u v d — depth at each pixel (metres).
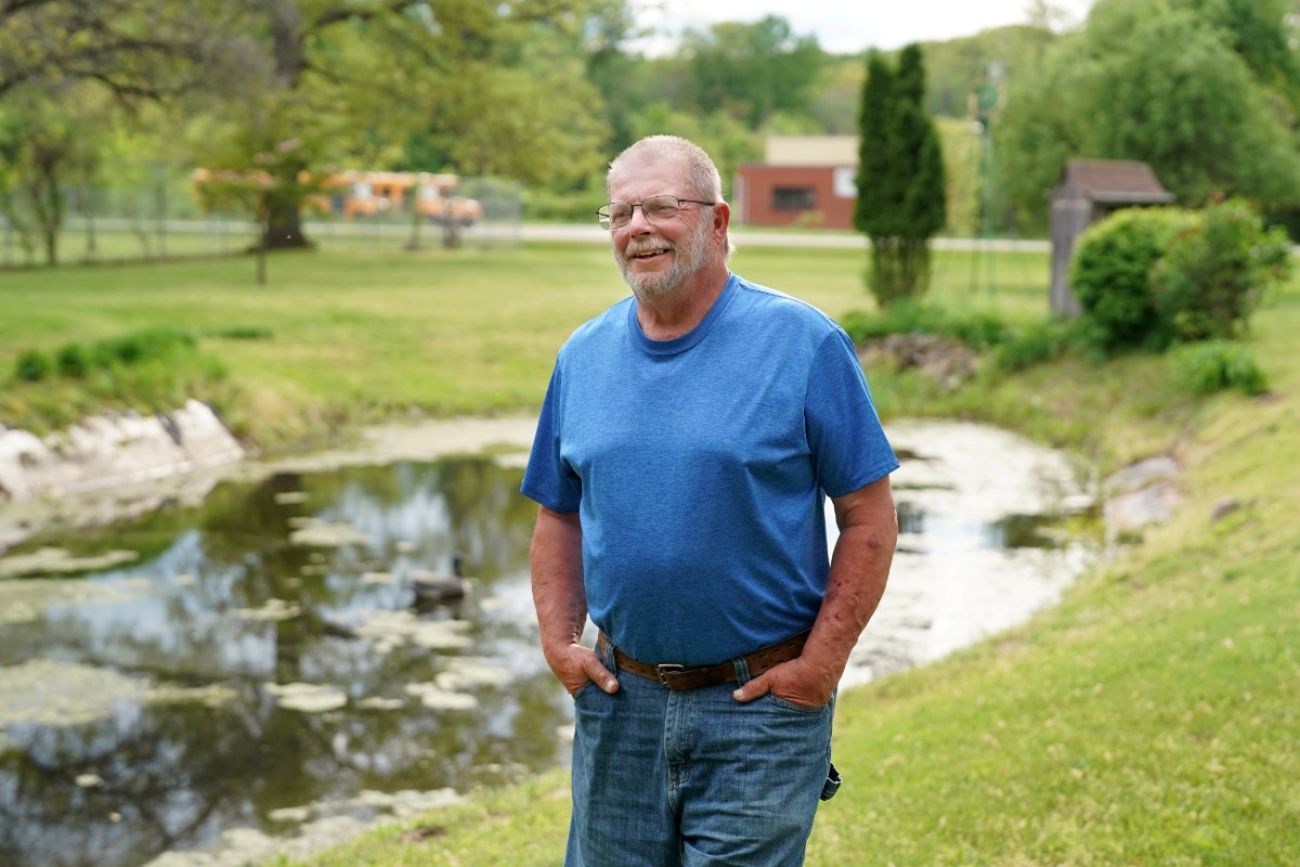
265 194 29.89
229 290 27.94
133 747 7.39
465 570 11.14
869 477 3.02
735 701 3.01
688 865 3.05
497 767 7.12
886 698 7.42
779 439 2.95
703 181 3.03
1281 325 17.62
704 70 107.44
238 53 25.83
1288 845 4.40
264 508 13.35
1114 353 17.55
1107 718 5.71
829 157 66.56
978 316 20.28
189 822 6.46
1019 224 37.19
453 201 47.31
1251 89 29.05
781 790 3.00
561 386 3.28
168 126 33.75
